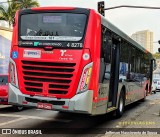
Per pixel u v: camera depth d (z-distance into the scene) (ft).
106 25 31.71
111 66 35.91
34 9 30.40
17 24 30.76
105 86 32.27
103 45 30.86
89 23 28.55
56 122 36.45
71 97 27.81
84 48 28.07
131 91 47.91
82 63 27.94
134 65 49.26
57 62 28.40
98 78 29.01
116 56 37.91
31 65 29.27
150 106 57.47
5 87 44.65
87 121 37.83
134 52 48.93
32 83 29.17
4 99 43.98
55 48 28.66
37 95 28.81
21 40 30.07
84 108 27.48
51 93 28.40
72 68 27.99
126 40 41.78
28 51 29.53
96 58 28.50
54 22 29.35
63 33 28.76
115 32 35.60
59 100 28.04
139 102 65.92
